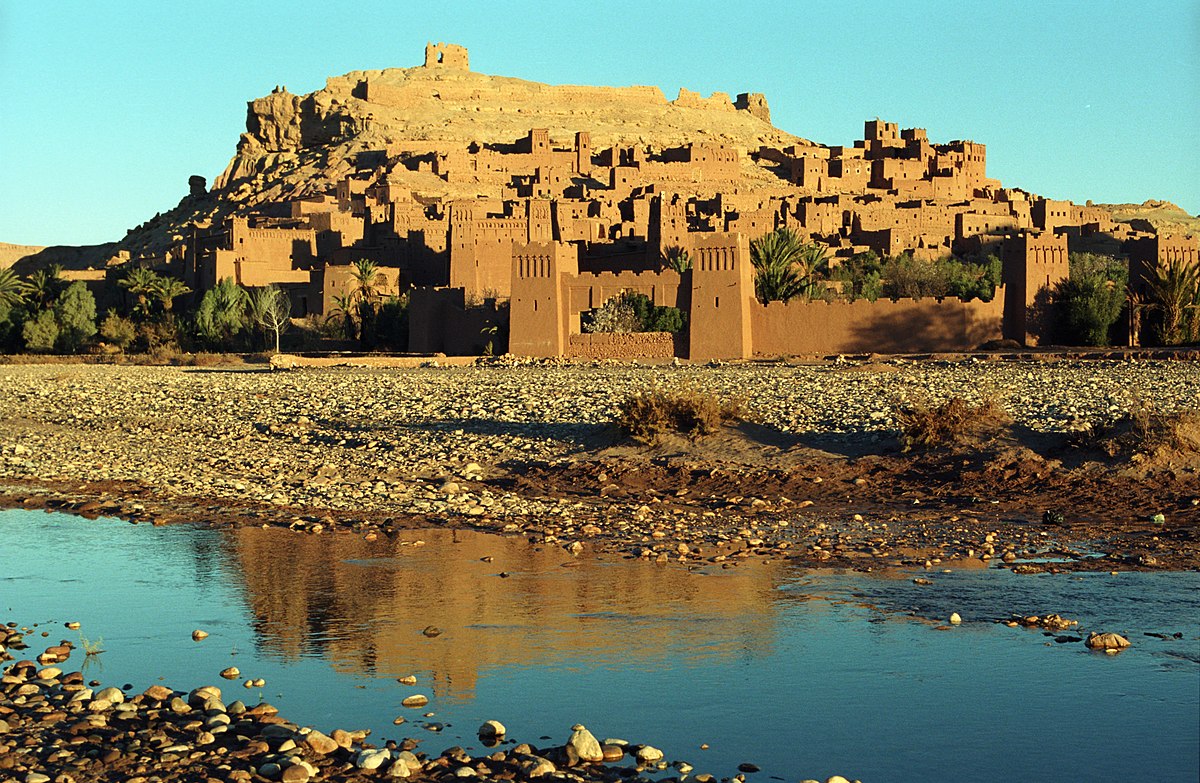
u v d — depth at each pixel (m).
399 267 125.19
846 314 79.88
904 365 67.69
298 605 19.77
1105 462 29.25
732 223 120.31
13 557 23.88
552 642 17.38
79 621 19.11
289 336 109.31
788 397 46.69
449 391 56.31
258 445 41.44
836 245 132.50
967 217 140.62
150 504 29.98
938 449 31.91
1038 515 26.45
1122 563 21.89
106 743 13.46
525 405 48.06
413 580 21.36
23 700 14.97
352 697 15.19
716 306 79.19
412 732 13.97
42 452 39.94
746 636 17.53
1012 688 15.14
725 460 33.06
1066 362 65.38
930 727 13.93
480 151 183.25
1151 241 82.25
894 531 25.31
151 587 21.25
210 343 111.75
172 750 13.10
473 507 28.48
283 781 12.30
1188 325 78.00
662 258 111.44
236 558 23.50
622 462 33.69
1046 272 79.75
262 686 15.64
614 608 19.17
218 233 158.75
